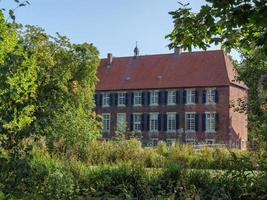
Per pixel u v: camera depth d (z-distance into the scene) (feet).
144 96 214.07
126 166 36.27
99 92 224.53
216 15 17.21
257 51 19.84
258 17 15.48
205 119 198.70
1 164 17.61
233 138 194.49
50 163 35.22
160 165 53.26
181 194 30.09
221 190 28.09
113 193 33.73
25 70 17.76
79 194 31.99
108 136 219.82
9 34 18.16
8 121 17.54
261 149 35.29
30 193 20.94
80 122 74.79
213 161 61.57
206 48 20.21
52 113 18.49
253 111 48.32
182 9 18.92
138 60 227.40
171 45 20.38
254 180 26.99
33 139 18.53
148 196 30.37
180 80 207.31
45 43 103.60
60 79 18.83
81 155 54.65
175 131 204.23
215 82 198.29
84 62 117.60
